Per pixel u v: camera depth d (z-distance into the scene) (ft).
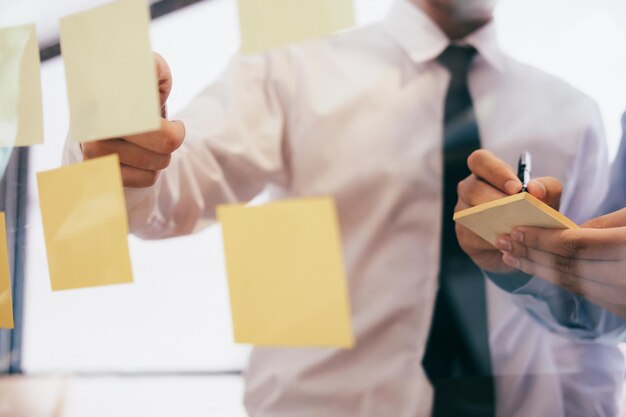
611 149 2.37
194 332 2.23
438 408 2.38
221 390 2.17
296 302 1.08
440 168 2.51
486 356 2.39
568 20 2.40
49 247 1.42
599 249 1.61
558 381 2.32
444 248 2.48
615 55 2.35
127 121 1.20
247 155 2.52
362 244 2.58
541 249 1.68
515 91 2.50
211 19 2.45
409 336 2.49
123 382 2.16
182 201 2.26
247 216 1.11
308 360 2.37
